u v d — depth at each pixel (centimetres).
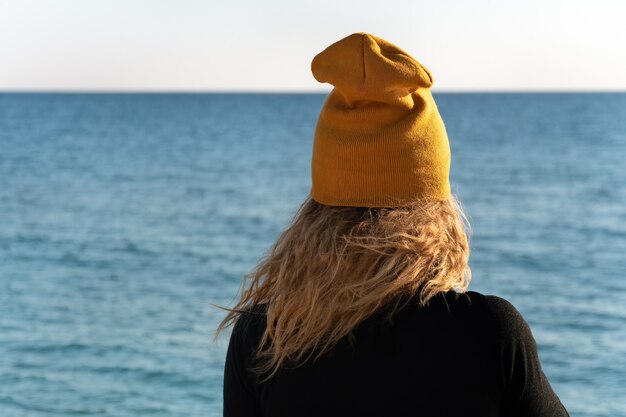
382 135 150
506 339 142
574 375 939
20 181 3212
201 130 6588
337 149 153
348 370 147
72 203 2598
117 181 3241
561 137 5434
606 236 1991
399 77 148
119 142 5319
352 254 151
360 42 154
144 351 1010
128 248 1842
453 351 142
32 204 2572
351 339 148
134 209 2475
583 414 810
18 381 892
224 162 3994
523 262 1700
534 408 144
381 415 144
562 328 1172
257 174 3466
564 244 1897
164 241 1931
